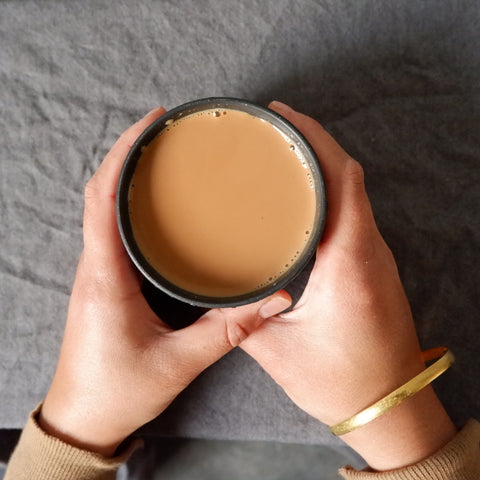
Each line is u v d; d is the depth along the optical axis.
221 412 0.28
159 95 0.28
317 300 0.23
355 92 0.28
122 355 0.23
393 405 0.23
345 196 0.23
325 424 0.27
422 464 0.23
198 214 0.21
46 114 0.29
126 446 0.27
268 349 0.24
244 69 0.28
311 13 0.28
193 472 0.31
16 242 0.29
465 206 0.28
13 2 0.29
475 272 0.28
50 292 0.28
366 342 0.23
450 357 0.24
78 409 0.24
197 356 0.23
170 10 0.28
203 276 0.21
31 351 0.28
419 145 0.28
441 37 0.28
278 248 0.21
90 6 0.28
